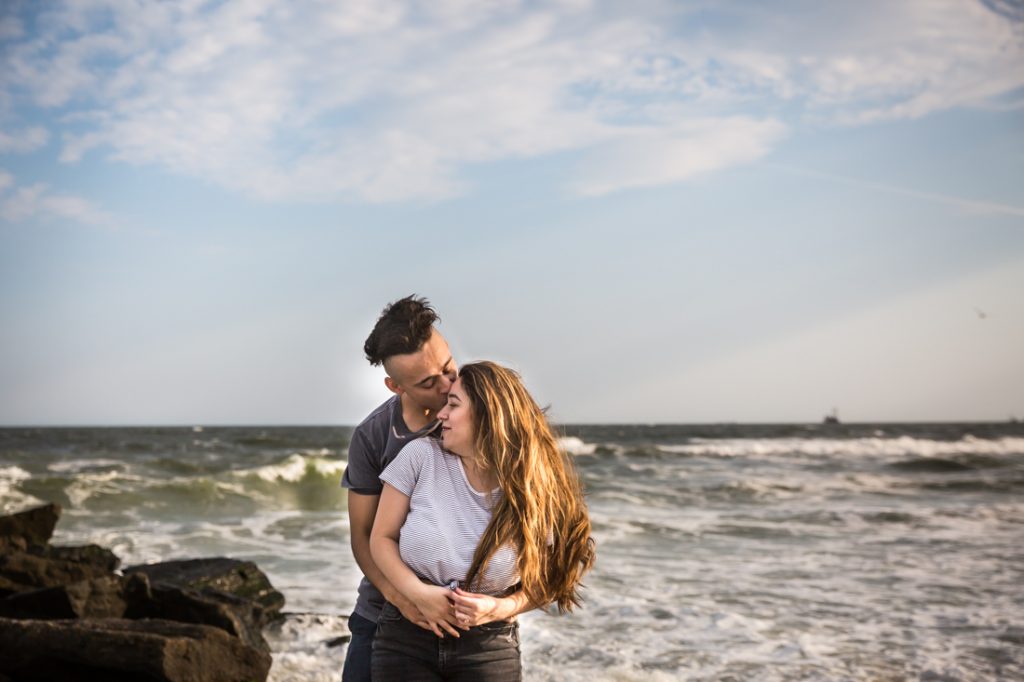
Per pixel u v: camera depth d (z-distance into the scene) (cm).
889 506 1903
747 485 2348
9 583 758
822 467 3288
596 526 1470
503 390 291
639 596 909
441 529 285
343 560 1140
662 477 2759
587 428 10850
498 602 282
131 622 565
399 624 290
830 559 1159
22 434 7806
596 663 661
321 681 612
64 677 529
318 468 2317
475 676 286
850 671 643
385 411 316
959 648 707
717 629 766
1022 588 955
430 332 301
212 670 541
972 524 1554
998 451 4553
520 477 285
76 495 1831
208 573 806
